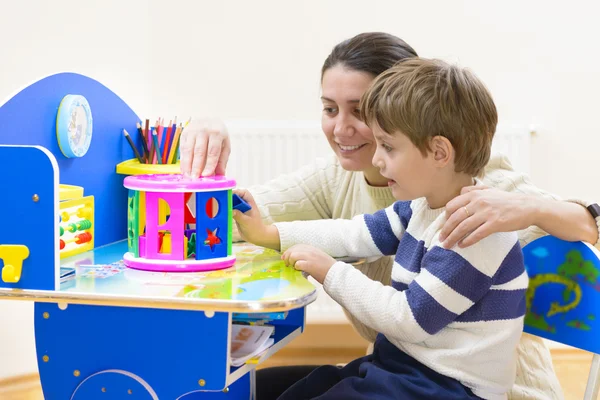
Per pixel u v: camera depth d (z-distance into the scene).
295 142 2.55
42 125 1.20
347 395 1.11
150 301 0.98
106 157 1.38
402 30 2.64
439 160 1.15
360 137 1.35
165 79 2.62
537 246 1.24
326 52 2.63
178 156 1.47
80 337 1.07
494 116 1.19
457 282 1.10
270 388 1.52
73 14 2.31
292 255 1.19
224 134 1.27
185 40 2.61
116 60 2.46
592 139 2.69
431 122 1.12
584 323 1.15
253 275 1.13
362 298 1.14
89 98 1.32
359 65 1.33
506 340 1.13
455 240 1.10
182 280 1.09
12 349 2.24
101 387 1.06
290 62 2.63
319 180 1.54
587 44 2.66
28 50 2.20
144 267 1.16
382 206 1.44
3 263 1.03
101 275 1.12
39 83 1.19
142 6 2.56
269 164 2.55
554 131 2.69
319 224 1.34
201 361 1.02
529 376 1.32
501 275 1.13
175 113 2.63
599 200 2.71
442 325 1.11
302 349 2.68
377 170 1.40
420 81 1.14
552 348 2.68
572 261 1.17
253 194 1.51
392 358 1.18
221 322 1.01
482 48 2.66
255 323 1.20
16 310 2.25
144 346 1.04
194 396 1.37
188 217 1.25
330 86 1.35
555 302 1.20
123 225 1.45
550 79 2.67
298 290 1.03
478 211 1.09
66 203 1.19
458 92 1.14
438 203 1.21
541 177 2.70
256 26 2.62
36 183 1.02
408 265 1.21
